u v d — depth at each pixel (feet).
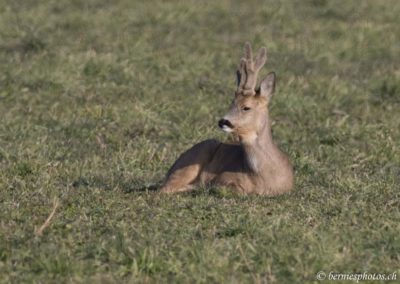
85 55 140.77
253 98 81.51
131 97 124.36
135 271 60.49
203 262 61.16
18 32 161.17
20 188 82.38
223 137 105.70
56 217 71.77
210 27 175.94
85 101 122.01
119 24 174.70
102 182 86.12
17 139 103.71
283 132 109.50
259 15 184.65
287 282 59.47
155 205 75.66
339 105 123.95
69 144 103.04
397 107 124.77
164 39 164.66
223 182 82.69
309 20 182.70
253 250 63.10
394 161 98.27
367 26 172.24
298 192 81.97
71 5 190.90
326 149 102.37
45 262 61.21
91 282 58.90
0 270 61.11
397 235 66.95
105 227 69.00
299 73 143.54
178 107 118.93
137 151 98.63
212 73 139.85
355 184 84.69
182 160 85.40
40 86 127.95
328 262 61.67
